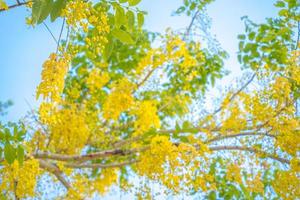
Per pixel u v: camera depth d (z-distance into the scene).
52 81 2.51
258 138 4.12
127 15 2.60
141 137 4.46
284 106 4.04
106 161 5.59
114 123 4.82
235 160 4.21
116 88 4.45
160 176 3.82
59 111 4.36
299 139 3.92
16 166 3.34
